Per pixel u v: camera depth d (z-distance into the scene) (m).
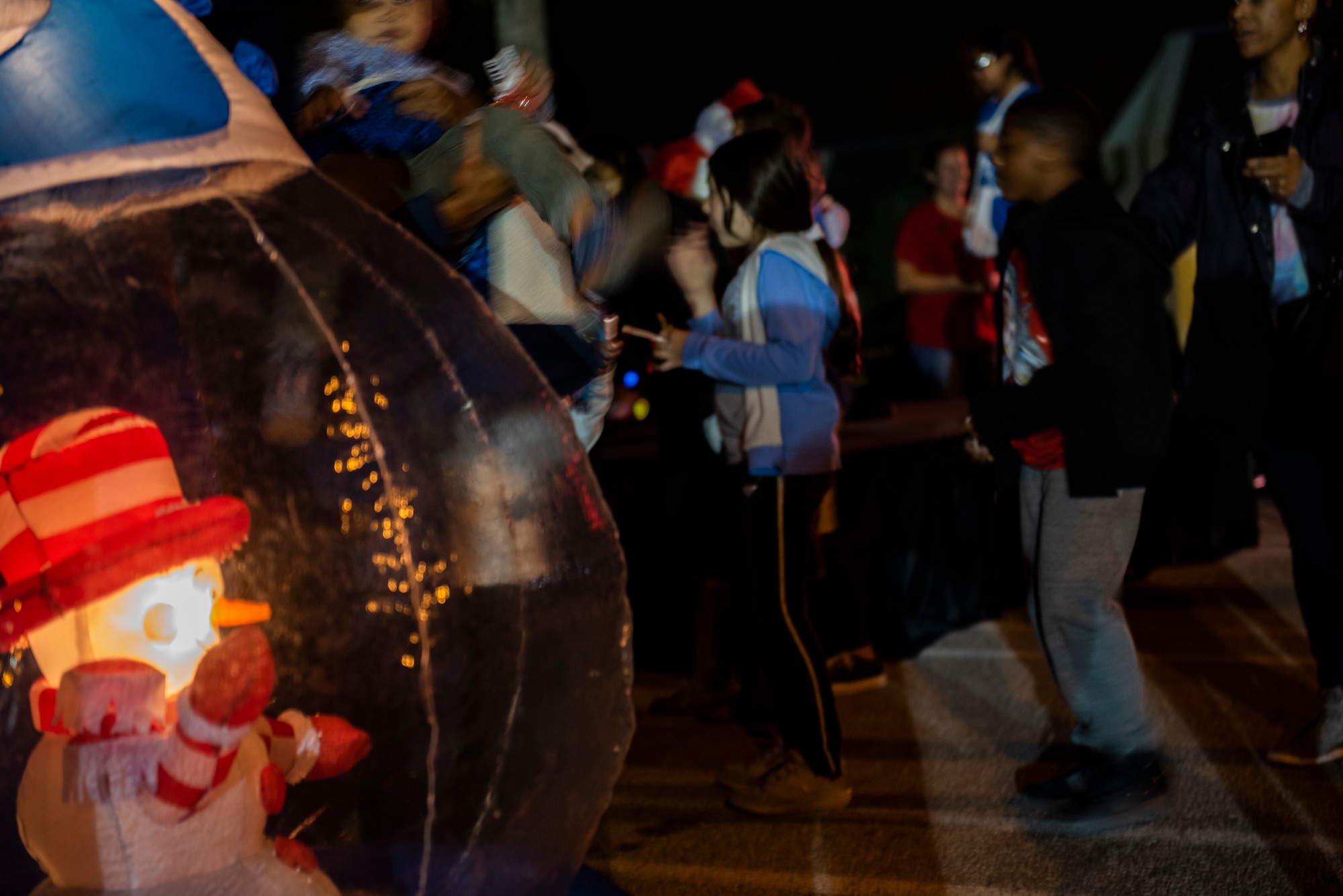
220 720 1.38
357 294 1.64
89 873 1.41
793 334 2.57
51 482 1.42
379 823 1.76
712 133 4.30
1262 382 2.94
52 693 1.46
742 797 2.76
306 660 1.86
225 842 1.47
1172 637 4.16
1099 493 2.46
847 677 3.71
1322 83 2.81
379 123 1.88
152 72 1.42
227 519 1.48
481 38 4.11
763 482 2.65
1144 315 2.47
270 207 1.57
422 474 1.74
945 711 3.49
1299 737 2.90
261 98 1.58
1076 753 2.92
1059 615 2.58
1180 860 2.41
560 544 1.70
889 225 10.22
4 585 1.51
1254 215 2.92
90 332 1.56
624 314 3.06
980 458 2.91
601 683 1.67
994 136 4.73
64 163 1.38
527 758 1.68
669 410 3.54
